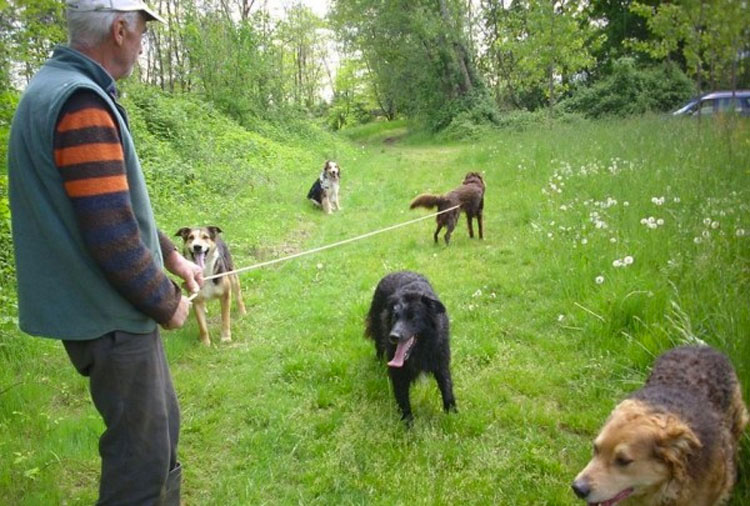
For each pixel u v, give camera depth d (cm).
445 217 852
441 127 3094
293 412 426
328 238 981
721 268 446
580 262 607
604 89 2438
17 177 210
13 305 519
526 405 409
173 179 1155
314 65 4847
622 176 873
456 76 3114
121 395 226
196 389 468
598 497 251
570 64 2030
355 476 350
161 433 238
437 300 399
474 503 319
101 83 221
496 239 862
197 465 374
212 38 2211
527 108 3312
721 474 261
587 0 2162
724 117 685
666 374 304
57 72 212
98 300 217
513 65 3022
